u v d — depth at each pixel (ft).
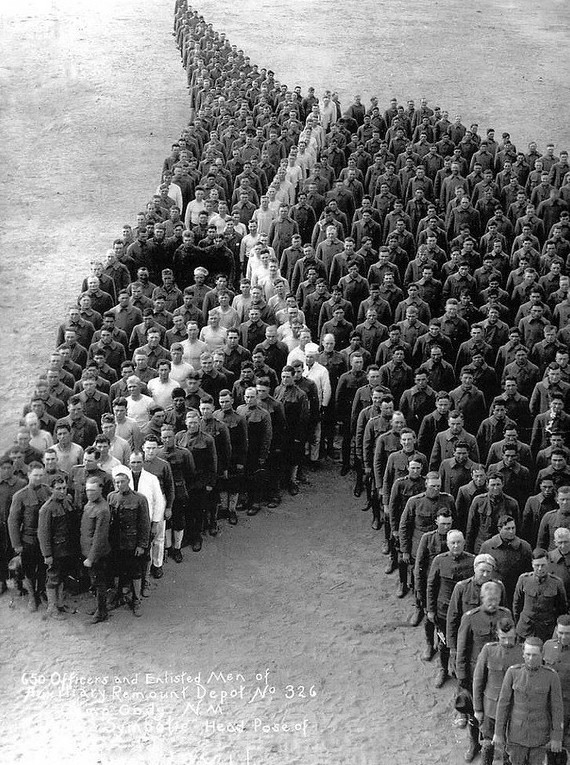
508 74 140.15
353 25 161.89
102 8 166.61
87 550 46.60
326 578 51.42
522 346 60.75
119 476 46.75
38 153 110.73
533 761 36.78
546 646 38.75
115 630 47.14
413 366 62.13
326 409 61.00
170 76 134.41
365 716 42.50
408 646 46.83
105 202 99.04
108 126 117.60
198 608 48.85
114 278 69.97
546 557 43.37
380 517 55.26
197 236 74.54
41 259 87.35
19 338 74.69
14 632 46.85
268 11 168.25
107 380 58.34
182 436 52.29
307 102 107.24
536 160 90.48
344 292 69.67
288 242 78.18
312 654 45.98
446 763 40.19
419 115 102.37
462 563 43.24
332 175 89.92
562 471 48.98
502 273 73.61
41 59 139.74
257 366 58.70
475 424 56.80
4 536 48.39
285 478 59.41
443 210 86.94
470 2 180.86
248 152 91.30
